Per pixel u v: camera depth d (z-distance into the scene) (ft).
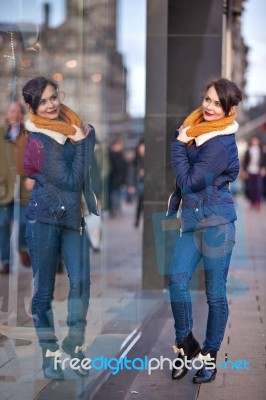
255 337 21.39
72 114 18.04
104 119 36.32
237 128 17.97
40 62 18.21
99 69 28.55
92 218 19.84
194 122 18.07
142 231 25.95
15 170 18.34
